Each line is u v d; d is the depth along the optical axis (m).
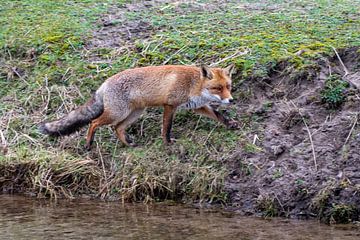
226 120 13.05
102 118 13.02
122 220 10.99
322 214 10.90
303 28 15.81
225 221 10.88
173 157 12.64
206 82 12.80
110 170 12.77
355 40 14.62
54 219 11.09
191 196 11.99
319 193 11.05
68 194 12.48
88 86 14.75
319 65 13.77
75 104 14.40
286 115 12.91
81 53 15.80
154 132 13.45
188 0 18.72
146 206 11.83
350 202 10.85
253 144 12.48
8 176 12.91
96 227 10.61
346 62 14.00
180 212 11.42
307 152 11.93
